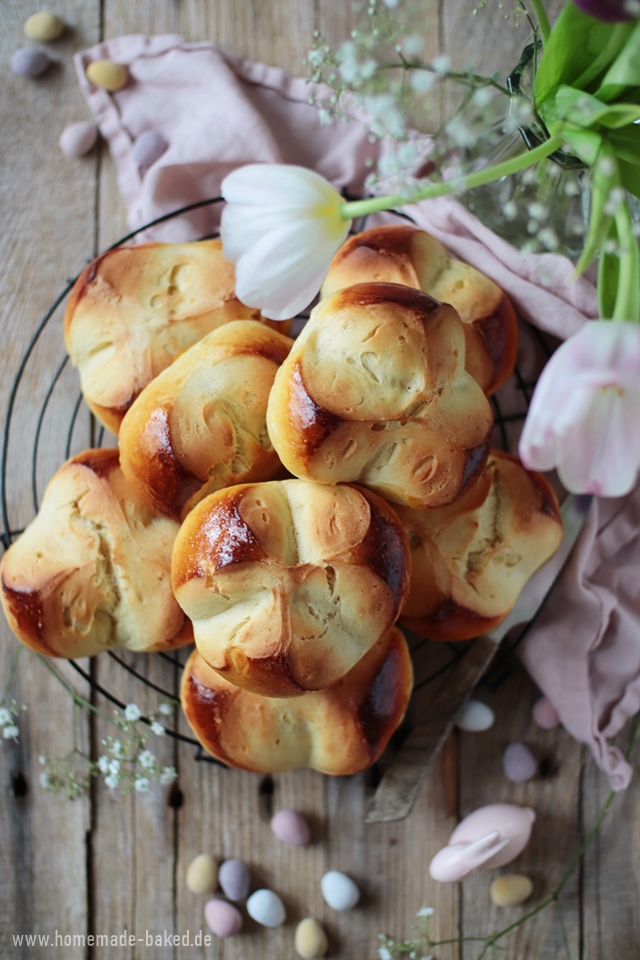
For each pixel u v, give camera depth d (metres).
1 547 0.73
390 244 0.66
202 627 0.61
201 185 0.73
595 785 0.73
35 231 0.74
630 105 0.53
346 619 0.60
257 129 0.72
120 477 0.66
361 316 0.59
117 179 0.74
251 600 0.60
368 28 0.74
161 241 0.73
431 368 0.60
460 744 0.73
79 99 0.74
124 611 0.66
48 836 0.72
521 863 0.73
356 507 0.60
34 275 0.74
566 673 0.71
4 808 0.72
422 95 0.70
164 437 0.62
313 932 0.71
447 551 0.66
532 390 0.73
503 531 0.67
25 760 0.72
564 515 0.70
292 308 0.58
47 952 0.72
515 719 0.73
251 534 0.60
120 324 0.66
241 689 0.64
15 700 0.72
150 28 0.74
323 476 0.60
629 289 0.51
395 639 0.65
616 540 0.71
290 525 0.61
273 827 0.71
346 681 0.64
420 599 0.66
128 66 0.73
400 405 0.59
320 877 0.72
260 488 0.61
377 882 0.72
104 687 0.72
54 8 0.74
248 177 0.56
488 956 0.72
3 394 0.73
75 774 0.72
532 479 0.68
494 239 0.69
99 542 0.65
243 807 0.72
